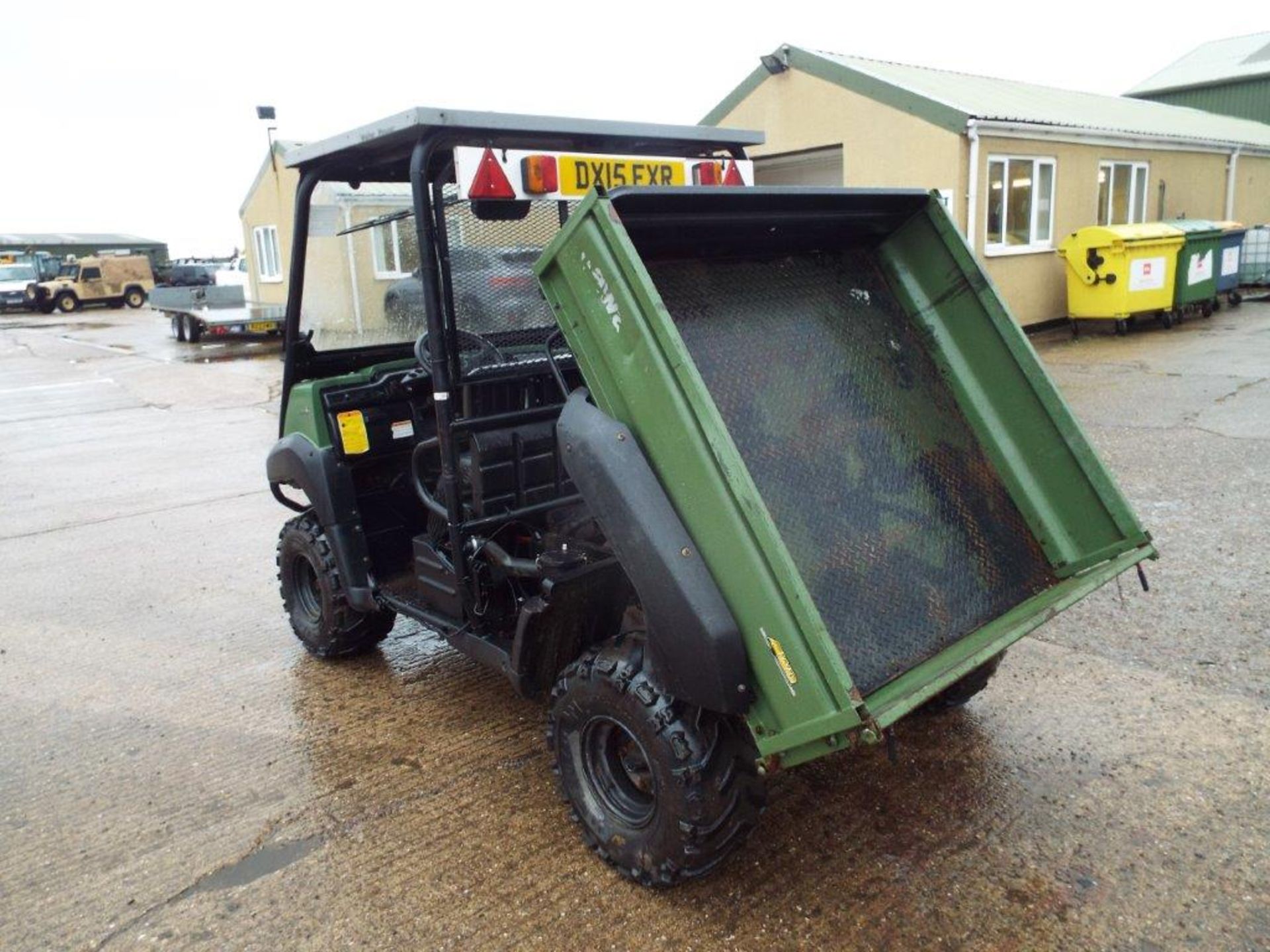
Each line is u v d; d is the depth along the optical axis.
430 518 3.46
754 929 2.42
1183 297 12.73
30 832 3.01
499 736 3.49
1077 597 2.55
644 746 2.43
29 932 2.54
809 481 2.59
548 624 2.86
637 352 2.24
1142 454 6.55
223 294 19.95
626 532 2.26
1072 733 3.24
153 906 2.62
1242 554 4.64
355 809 3.06
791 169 13.82
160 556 5.87
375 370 3.91
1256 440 6.71
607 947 2.38
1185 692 3.45
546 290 2.49
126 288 32.44
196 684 4.05
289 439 3.92
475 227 3.10
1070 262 12.44
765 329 2.75
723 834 2.38
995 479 2.93
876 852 2.70
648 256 2.65
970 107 11.79
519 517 3.17
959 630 2.57
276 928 2.51
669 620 2.21
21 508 7.13
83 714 3.81
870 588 2.52
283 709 3.79
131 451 9.15
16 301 31.11
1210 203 16.64
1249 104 23.41
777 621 2.07
